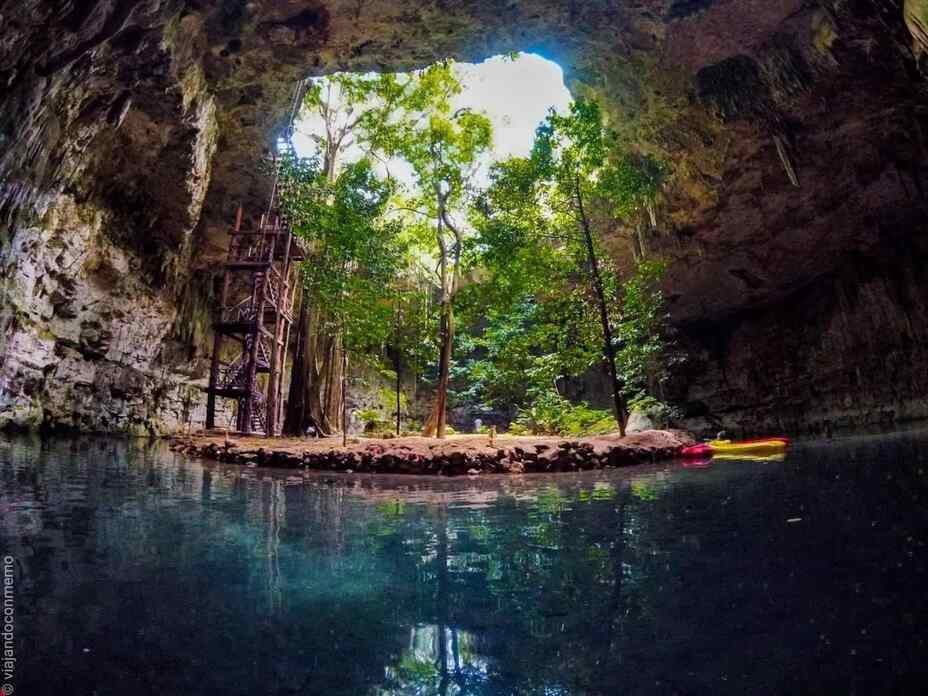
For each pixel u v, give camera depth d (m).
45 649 1.41
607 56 13.15
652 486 4.55
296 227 11.15
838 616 1.46
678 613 1.58
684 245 17.14
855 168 14.11
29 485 4.32
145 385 15.95
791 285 19.70
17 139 8.00
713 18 11.27
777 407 20.80
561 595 1.82
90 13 7.34
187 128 11.59
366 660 1.35
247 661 1.34
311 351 14.01
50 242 10.77
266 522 3.19
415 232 14.84
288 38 10.85
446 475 6.18
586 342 9.75
